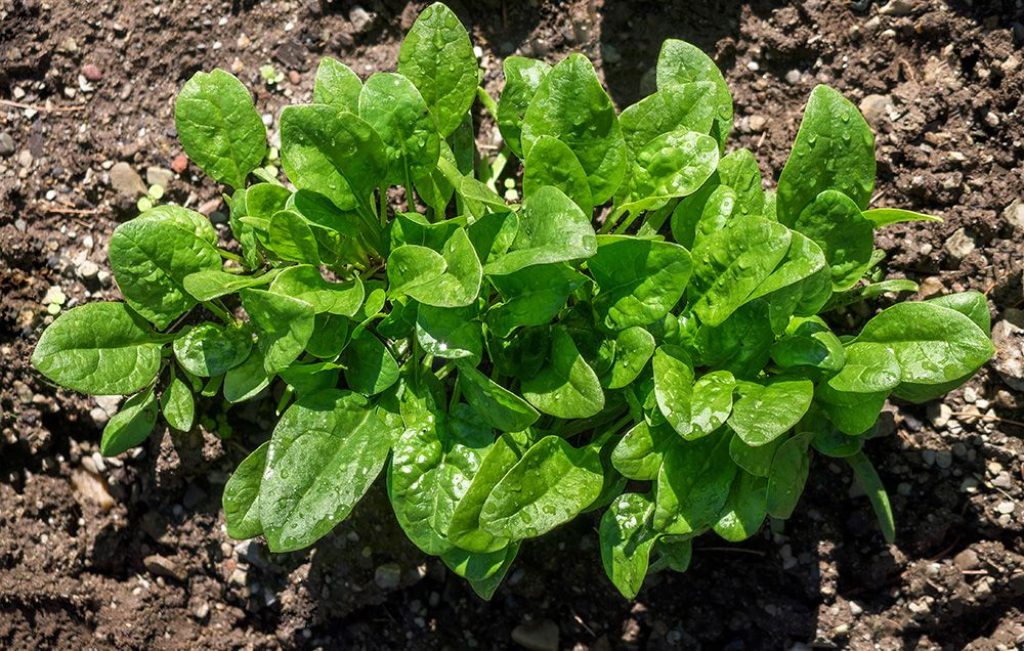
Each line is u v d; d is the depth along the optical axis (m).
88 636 0.90
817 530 0.87
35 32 0.90
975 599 0.86
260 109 0.90
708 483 0.79
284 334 0.77
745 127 0.89
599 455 0.83
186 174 0.89
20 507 0.90
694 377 0.80
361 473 0.79
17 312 0.88
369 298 0.80
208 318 0.88
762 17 0.90
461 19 0.91
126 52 0.90
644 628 0.88
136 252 0.81
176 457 0.88
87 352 0.81
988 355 0.77
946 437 0.86
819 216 0.80
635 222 0.88
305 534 0.77
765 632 0.88
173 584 0.90
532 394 0.78
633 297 0.78
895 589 0.87
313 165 0.79
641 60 0.90
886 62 0.89
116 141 0.89
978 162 0.87
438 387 0.82
